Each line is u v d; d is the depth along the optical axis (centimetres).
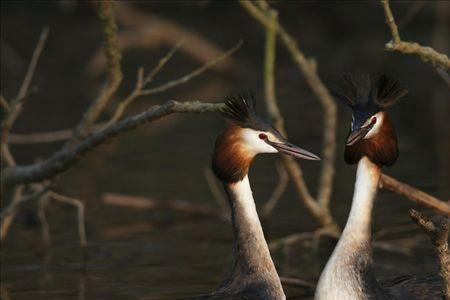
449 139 1944
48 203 1594
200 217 1512
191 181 1688
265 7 1340
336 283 939
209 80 2628
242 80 2628
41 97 2447
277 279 948
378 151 948
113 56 1142
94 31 2886
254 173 1745
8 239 1403
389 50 961
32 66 1289
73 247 1350
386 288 969
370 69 2612
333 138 1380
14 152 1906
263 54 2750
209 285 1145
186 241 1372
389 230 1353
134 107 2334
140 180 1705
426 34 2706
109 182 1698
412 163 1738
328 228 1339
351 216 957
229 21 2888
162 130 2172
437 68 1052
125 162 1853
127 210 1552
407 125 2100
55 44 2847
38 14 2962
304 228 1398
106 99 1175
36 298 1106
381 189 1594
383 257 1271
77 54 2798
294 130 1997
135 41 2542
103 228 1448
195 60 2742
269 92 1323
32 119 2184
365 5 2806
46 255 1309
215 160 952
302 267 1238
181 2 2931
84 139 1167
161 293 1115
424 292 967
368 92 955
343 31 2819
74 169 1819
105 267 1243
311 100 2342
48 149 1928
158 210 1547
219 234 1412
